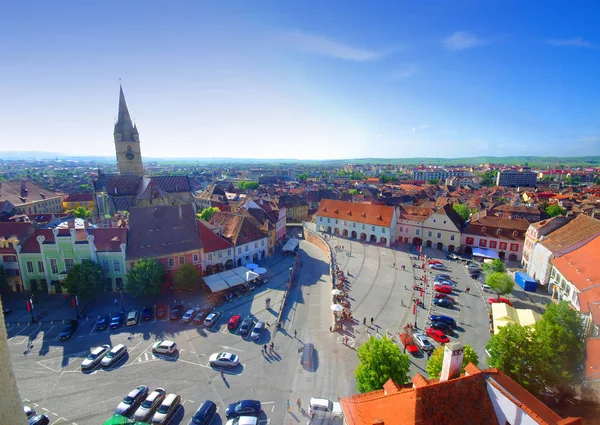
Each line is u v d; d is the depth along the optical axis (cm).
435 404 2252
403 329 5903
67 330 5566
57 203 16625
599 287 5222
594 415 3662
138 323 5988
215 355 4916
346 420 2602
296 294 7331
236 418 3838
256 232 9606
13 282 7056
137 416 3825
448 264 9481
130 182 13888
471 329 5938
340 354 5159
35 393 4281
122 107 14362
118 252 6956
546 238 8306
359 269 8981
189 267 7019
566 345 3878
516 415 2184
